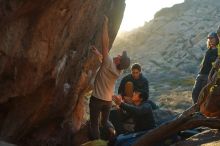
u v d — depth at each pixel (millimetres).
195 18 58219
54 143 9250
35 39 6246
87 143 8461
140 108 8242
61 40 7066
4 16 5305
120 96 8500
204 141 5898
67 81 8883
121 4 11008
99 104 8742
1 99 6426
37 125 8547
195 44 48562
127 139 7926
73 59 8484
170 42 51375
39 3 5738
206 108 6375
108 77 8680
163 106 20906
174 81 32156
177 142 6301
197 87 10953
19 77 6410
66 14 6594
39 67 6645
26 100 7199
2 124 7000
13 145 6352
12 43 5820
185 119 6160
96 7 8391
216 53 10695
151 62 44938
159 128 6207
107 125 8938
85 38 8664
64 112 9406
